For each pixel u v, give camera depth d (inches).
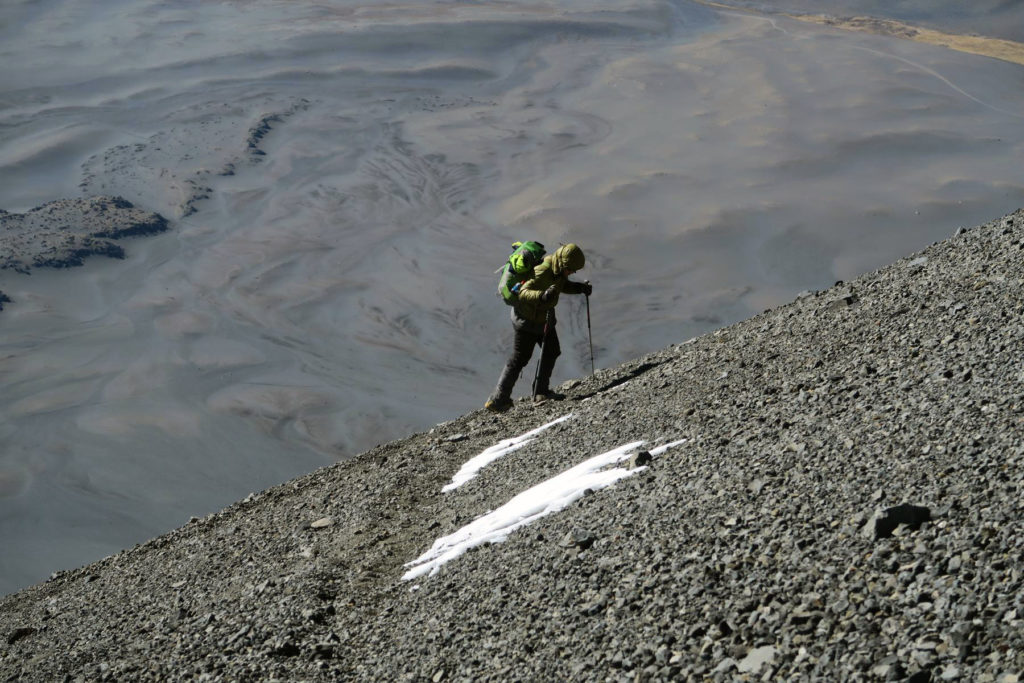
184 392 6392.7
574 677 187.6
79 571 479.8
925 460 209.0
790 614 171.5
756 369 366.0
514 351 496.7
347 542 352.5
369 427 5920.3
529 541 263.9
